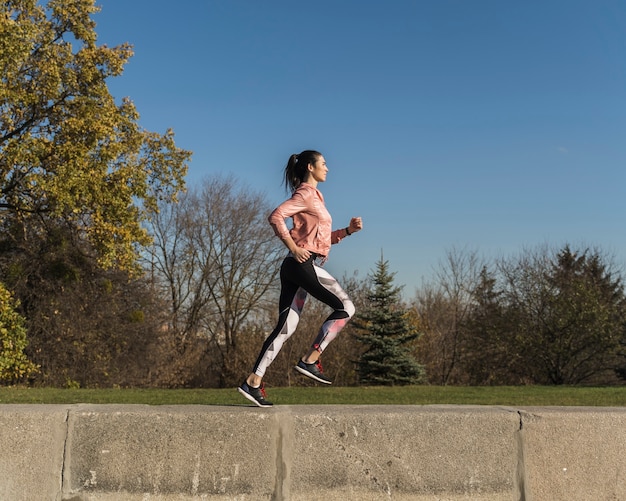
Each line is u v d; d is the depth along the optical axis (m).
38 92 17.94
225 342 36.75
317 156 4.22
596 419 3.78
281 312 4.16
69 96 18.84
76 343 23.27
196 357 33.66
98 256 21.64
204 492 3.65
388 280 25.61
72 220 21.09
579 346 27.94
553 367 28.92
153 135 20.86
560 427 3.76
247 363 33.44
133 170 19.34
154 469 3.67
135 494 3.65
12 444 3.69
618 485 3.74
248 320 36.34
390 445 3.70
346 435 3.70
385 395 12.59
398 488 3.67
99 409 3.80
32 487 3.67
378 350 24.95
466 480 3.70
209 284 36.78
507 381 30.91
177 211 37.25
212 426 3.69
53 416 3.72
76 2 18.27
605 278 31.11
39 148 16.81
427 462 3.70
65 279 23.02
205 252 36.88
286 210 3.98
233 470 3.66
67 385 22.11
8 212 20.36
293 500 3.65
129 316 26.38
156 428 3.69
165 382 30.34
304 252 3.97
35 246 22.69
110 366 25.28
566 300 28.12
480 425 3.74
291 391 13.77
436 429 3.72
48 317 22.72
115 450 3.69
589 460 3.75
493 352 30.83
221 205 36.94
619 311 28.53
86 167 17.61
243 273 36.59
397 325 25.16
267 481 3.66
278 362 30.16
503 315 30.62
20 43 15.66
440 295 35.38
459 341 32.97
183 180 21.30
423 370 25.03
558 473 3.73
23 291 22.38
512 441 3.74
